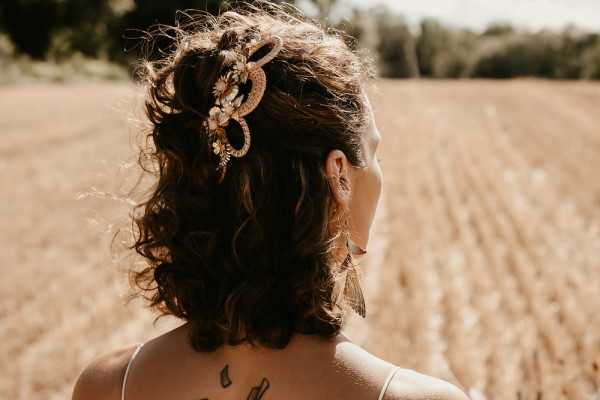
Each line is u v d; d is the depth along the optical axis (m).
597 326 5.28
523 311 5.68
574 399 4.20
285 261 0.94
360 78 1.03
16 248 7.79
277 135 0.94
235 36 1.01
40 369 4.74
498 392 4.27
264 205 0.94
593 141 16.80
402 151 15.27
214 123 0.95
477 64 54.78
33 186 11.18
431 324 5.36
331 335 0.94
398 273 6.72
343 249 1.02
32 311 5.82
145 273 1.16
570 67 54.91
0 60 32.69
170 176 1.04
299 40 1.00
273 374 0.93
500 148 15.83
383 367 0.91
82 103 23.23
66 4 43.44
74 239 8.11
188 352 1.01
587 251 7.71
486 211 9.69
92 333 5.34
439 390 0.88
